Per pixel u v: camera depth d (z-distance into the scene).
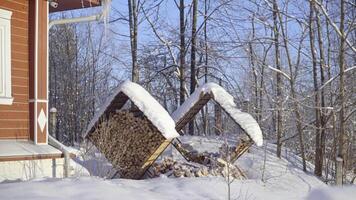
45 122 9.09
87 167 9.84
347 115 14.37
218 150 13.42
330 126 14.62
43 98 9.12
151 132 10.12
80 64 34.44
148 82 22.73
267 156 14.20
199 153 12.11
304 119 16.14
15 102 8.78
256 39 15.67
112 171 10.03
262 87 15.63
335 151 14.56
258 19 15.78
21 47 8.98
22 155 8.18
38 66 9.07
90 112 33.47
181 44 21.31
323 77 14.61
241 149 11.59
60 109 33.69
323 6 14.41
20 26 8.99
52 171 8.72
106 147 9.98
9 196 5.89
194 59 21.19
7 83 8.64
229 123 15.19
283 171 12.79
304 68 16.11
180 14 21.50
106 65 34.31
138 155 10.27
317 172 14.10
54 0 9.64
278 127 15.08
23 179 8.02
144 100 10.11
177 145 12.14
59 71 34.34
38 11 9.12
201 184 8.99
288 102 14.98
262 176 11.37
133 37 20.70
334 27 13.40
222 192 8.84
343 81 13.52
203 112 23.00
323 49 15.16
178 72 22.20
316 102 14.34
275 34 15.61
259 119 15.84
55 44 34.53
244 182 10.45
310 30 14.79
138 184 8.37
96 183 7.06
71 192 6.36
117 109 10.60
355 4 13.63
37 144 8.87
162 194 7.62
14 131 8.73
